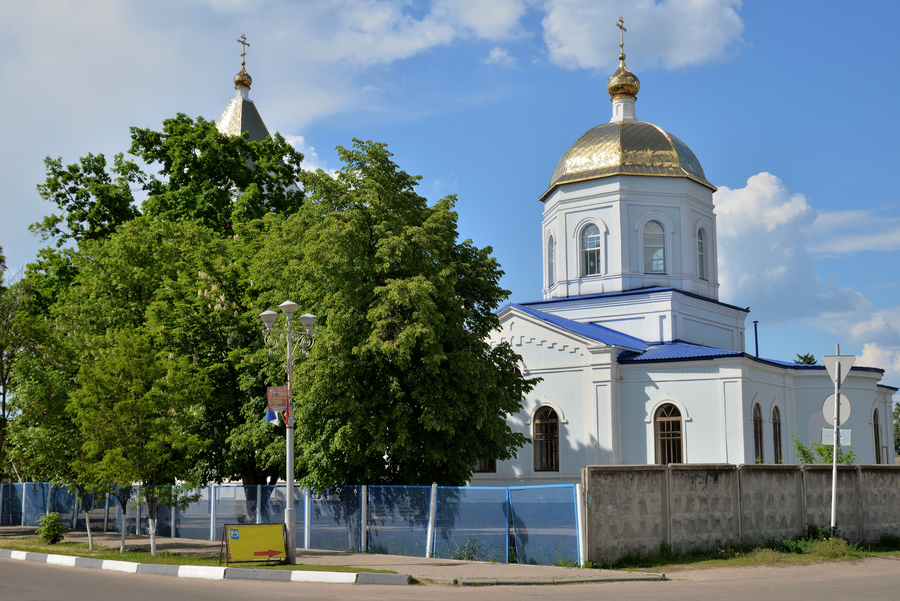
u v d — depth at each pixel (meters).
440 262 23.45
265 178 39.44
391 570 16.95
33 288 34.88
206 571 17.70
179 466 22.59
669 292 36.00
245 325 26.30
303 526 23.66
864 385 35.25
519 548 18.62
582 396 32.47
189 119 39.84
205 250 28.88
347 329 21.97
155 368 22.45
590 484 17.20
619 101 41.78
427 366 21.58
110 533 29.02
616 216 37.75
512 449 25.56
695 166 39.28
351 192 23.23
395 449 22.45
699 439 30.70
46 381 25.89
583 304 37.94
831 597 12.47
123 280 29.52
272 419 20.05
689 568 16.94
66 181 40.09
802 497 20.86
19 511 33.84
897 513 22.88
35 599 12.69
